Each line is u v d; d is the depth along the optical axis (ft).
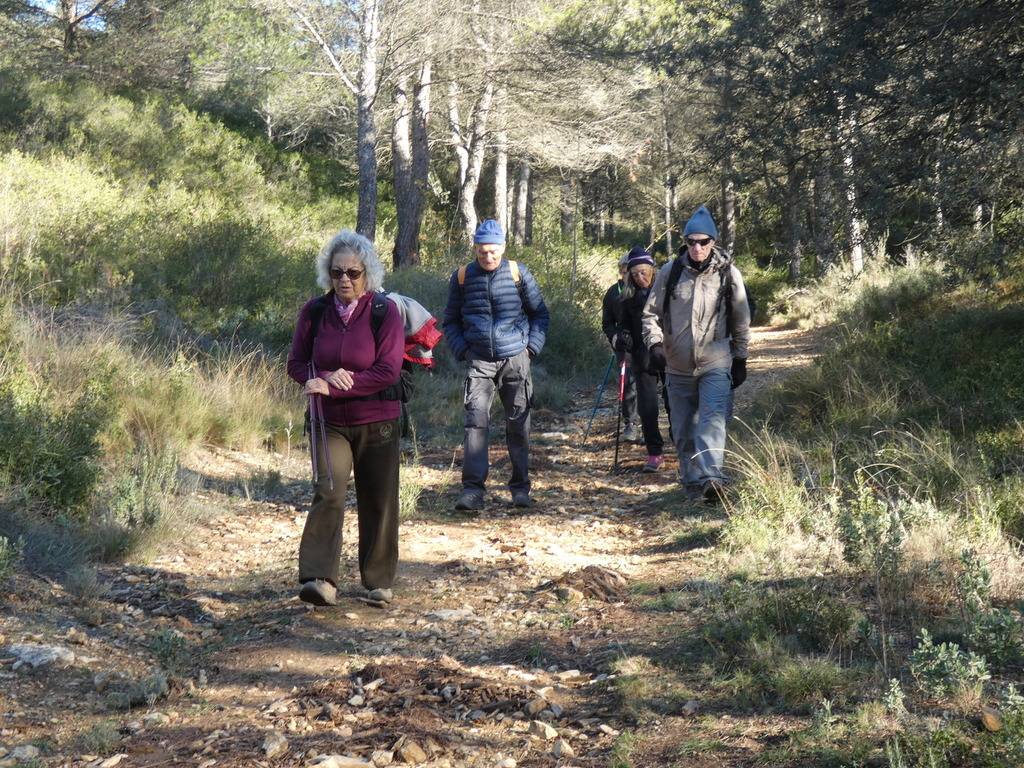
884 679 11.03
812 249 35.55
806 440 24.80
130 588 16.83
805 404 27.81
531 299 23.08
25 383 23.02
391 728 11.02
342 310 15.39
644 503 23.48
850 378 27.17
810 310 69.36
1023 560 14.67
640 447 30.83
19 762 10.32
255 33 85.46
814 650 12.39
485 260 22.67
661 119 75.87
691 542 18.95
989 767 8.70
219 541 20.03
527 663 13.21
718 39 38.47
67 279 34.01
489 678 12.53
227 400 28.99
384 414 15.60
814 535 17.01
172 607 16.02
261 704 12.10
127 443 24.50
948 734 9.16
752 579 15.39
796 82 33.45
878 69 30.48
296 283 42.50
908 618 13.21
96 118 64.75
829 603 13.15
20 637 13.70
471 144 82.48
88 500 20.11
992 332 28.76
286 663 13.52
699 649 12.84
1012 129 27.09
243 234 43.04
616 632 14.10
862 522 14.87
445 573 17.88
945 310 33.68
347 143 91.40
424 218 87.56
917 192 29.86
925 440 20.76
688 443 22.15
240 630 15.05
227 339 35.91
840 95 32.58
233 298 39.55
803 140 34.91
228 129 81.51
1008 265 30.09
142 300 35.70
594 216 134.00
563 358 48.03
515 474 23.40
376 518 15.90
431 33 63.72
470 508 22.61
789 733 10.06
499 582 17.20
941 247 29.71
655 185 116.06
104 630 14.65
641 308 27.12
